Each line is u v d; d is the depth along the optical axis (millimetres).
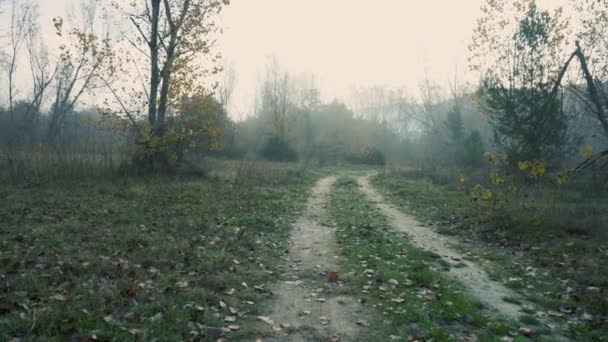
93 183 14750
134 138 18359
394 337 4336
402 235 10188
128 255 6434
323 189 22047
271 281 6188
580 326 4750
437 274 6664
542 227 9812
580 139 20719
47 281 4945
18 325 3744
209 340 4039
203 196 14070
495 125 21141
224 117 39406
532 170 11922
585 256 7641
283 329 4523
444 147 43375
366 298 5535
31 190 12414
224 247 7547
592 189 15148
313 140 64188
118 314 4293
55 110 32125
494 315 5102
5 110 36125
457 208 13906
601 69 18266
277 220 11258
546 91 18953
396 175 31219
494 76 20016
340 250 8328
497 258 8047
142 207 11062
